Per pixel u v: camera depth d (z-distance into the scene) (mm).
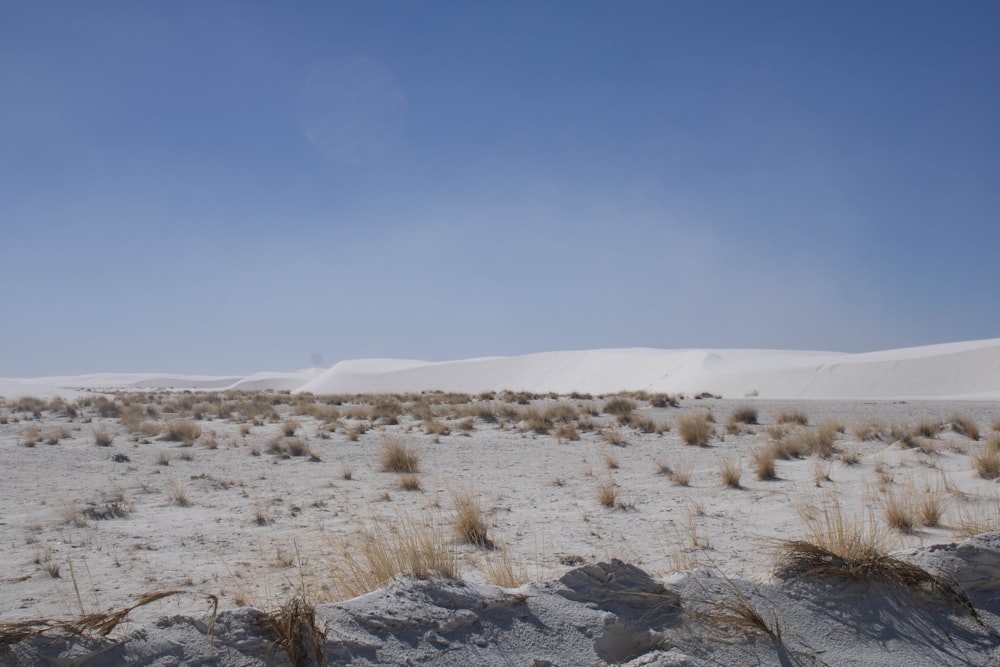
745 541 8773
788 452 18297
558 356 125062
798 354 117188
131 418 29828
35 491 13430
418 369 130000
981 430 24797
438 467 17375
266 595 6324
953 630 5570
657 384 95500
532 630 4816
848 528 7086
